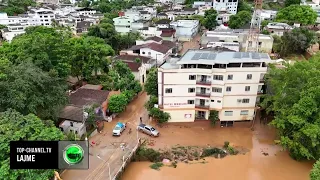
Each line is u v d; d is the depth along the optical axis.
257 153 33.16
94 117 35.03
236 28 89.19
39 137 22.80
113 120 39.53
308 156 28.50
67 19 103.00
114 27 83.56
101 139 34.44
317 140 27.80
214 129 37.84
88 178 27.00
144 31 83.94
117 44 75.00
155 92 40.66
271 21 92.38
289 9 93.19
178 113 37.56
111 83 47.62
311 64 33.88
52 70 33.91
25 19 102.44
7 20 100.25
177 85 35.88
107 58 55.56
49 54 40.22
